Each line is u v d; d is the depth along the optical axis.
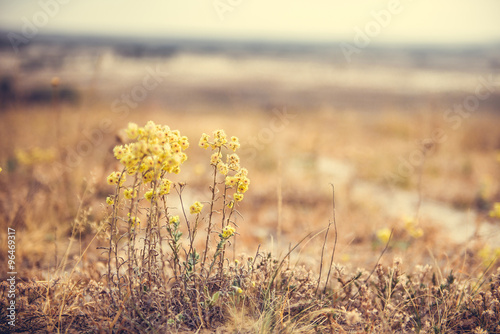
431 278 3.04
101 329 2.09
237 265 2.57
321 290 2.77
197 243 3.83
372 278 2.76
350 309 2.47
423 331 2.34
